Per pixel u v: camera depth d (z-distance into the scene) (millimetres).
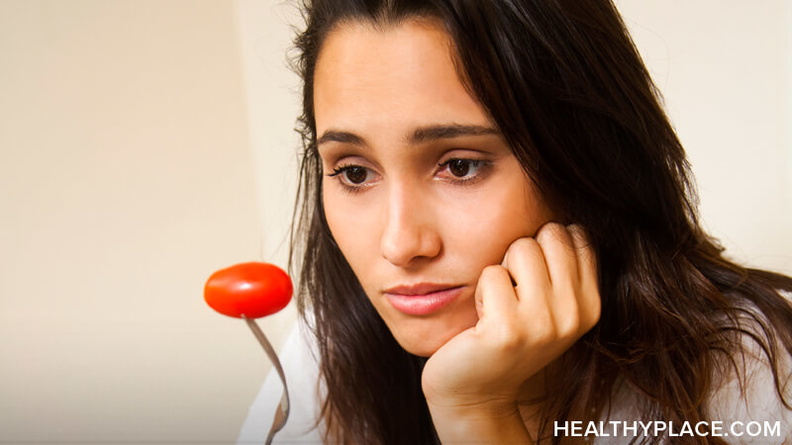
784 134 1173
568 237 613
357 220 587
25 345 1068
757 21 1139
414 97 522
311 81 677
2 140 1014
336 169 587
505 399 624
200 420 1181
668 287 701
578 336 617
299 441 945
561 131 598
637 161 668
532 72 571
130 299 1163
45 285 1078
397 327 611
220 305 549
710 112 1180
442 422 629
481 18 528
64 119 1070
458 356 595
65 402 1101
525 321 583
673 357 712
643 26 1150
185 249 1214
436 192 561
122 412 1138
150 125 1154
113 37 1102
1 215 1025
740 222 1213
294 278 902
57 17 1049
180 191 1198
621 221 673
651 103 681
